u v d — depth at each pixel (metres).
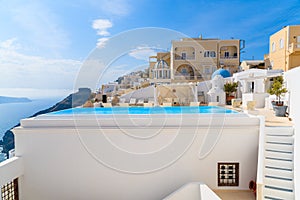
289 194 6.39
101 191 8.05
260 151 7.03
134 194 8.05
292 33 27.16
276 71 18.19
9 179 7.19
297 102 7.18
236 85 22.16
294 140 7.03
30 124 8.06
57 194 8.05
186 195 6.82
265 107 15.36
